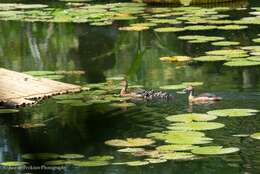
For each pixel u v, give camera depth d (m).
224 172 13.45
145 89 19.77
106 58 24.53
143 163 13.74
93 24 30.81
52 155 14.78
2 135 16.33
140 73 21.78
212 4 36.09
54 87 20.27
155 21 30.55
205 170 13.57
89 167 14.04
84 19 31.97
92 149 15.03
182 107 17.72
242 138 15.19
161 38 27.36
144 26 29.47
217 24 29.12
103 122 16.95
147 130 16.09
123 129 16.27
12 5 37.78
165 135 15.26
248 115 16.39
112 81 21.06
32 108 18.47
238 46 25.02
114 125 16.64
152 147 14.79
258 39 25.33
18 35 29.53
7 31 30.50
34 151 15.12
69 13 33.88
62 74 22.22
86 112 17.84
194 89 19.39
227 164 13.84
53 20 31.86
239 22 29.14
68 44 27.17
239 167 13.66
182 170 13.62
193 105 17.83
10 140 15.91
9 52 26.06
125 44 26.89
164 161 13.88
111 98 18.98
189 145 14.62
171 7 35.22
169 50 25.20
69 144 15.42
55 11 34.25
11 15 33.97
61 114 17.81
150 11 33.81
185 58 23.53
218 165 13.77
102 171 13.79
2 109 18.41
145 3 36.91
